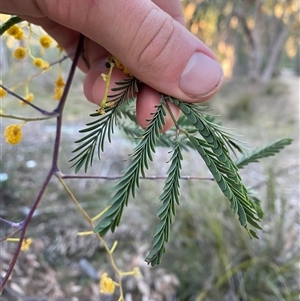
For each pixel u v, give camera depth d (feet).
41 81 3.34
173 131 0.45
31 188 1.80
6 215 1.55
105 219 0.26
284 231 1.38
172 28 0.34
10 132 0.38
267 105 5.00
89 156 0.28
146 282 1.26
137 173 0.28
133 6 0.33
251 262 1.25
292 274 1.26
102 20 0.33
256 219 0.26
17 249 0.38
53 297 1.16
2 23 0.43
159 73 0.34
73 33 0.51
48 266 1.33
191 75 0.34
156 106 0.31
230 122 4.24
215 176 0.27
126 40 0.33
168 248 1.35
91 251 1.44
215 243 1.31
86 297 1.21
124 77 0.38
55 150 0.40
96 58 0.46
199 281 1.26
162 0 0.44
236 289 1.24
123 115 0.48
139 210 1.60
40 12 0.37
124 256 1.40
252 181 2.02
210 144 0.28
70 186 1.82
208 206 1.40
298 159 2.63
